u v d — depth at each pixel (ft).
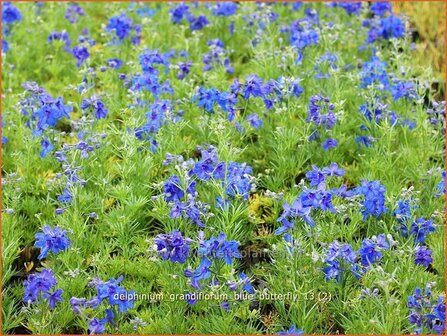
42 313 4.83
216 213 5.47
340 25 7.42
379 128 6.05
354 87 6.61
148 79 6.24
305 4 8.12
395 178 5.97
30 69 7.38
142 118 6.15
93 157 5.88
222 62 6.80
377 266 4.78
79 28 8.17
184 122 6.04
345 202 5.56
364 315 4.84
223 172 5.32
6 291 5.19
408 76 6.66
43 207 5.70
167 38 7.88
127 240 5.42
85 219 5.62
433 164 6.07
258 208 5.81
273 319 5.03
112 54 7.43
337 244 4.85
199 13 8.29
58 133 6.00
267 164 6.15
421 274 5.08
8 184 5.70
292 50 6.78
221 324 4.87
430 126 6.23
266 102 6.10
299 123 6.27
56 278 5.14
